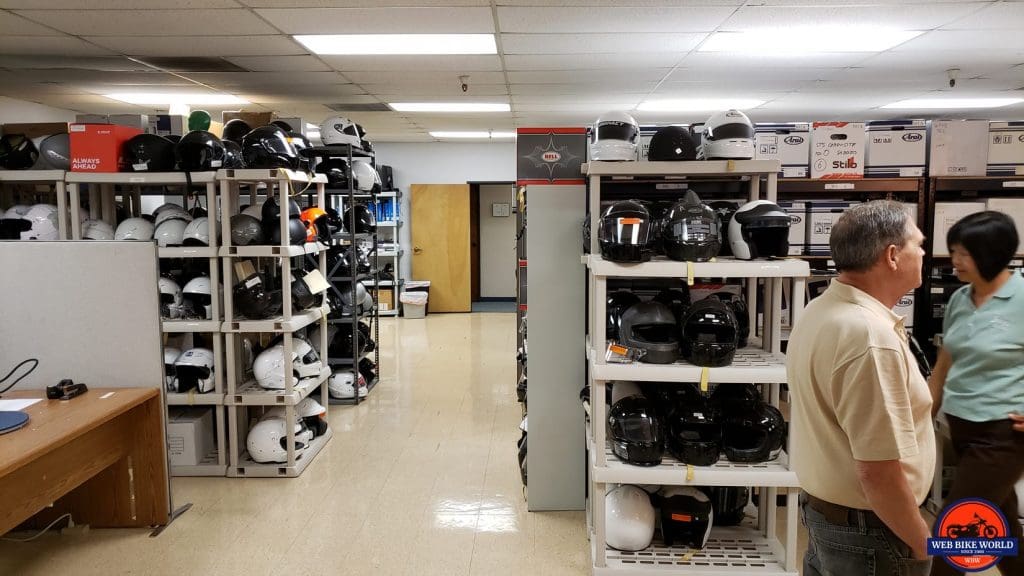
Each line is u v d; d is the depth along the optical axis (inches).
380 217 409.1
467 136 393.1
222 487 145.9
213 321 147.6
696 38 179.6
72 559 114.7
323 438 172.9
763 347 111.7
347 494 141.9
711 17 159.9
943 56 200.7
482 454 166.7
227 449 155.6
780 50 192.7
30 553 116.8
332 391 212.8
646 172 104.8
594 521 108.6
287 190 148.0
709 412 101.9
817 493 61.9
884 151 152.4
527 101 277.7
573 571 110.0
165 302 153.3
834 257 60.9
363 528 126.0
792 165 152.3
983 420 84.4
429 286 417.4
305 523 128.1
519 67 214.8
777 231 98.7
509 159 425.4
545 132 151.6
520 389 150.3
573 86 247.3
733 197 124.3
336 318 213.9
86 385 120.0
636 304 104.9
